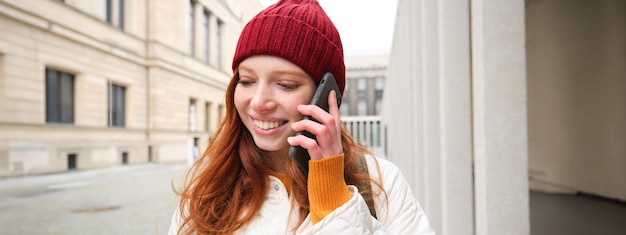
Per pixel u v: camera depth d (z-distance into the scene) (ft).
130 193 25.63
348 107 125.08
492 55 6.32
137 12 61.62
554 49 22.12
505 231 6.25
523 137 6.27
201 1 74.54
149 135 61.36
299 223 2.92
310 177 2.48
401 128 24.82
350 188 2.65
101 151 51.49
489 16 6.33
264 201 3.13
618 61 17.19
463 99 8.16
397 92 30.14
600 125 18.72
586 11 19.36
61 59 48.70
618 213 15.28
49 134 45.70
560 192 21.88
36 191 28.94
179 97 67.77
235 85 3.22
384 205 3.01
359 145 3.41
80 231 17.07
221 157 3.26
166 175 36.40
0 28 42.27
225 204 3.25
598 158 19.03
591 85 19.25
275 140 2.81
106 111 55.31
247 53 2.77
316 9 2.97
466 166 8.09
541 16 23.25
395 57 32.73
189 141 68.28
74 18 50.29
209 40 77.10
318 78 2.87
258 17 2.80
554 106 22.25
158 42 63.36
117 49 56.90
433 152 10.59
